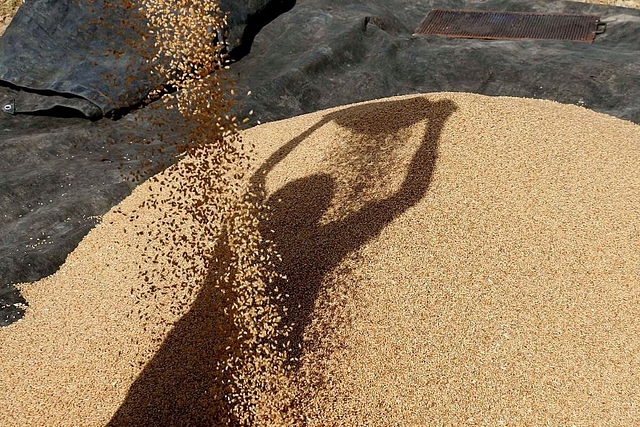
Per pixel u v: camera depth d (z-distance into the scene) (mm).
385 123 5164
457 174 4633
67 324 4586
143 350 4160
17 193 5785
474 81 7023
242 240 3963
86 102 6559
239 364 3852
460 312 3930
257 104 6680
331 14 7965
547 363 3721
